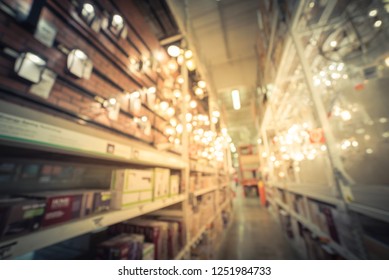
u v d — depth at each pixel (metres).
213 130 3.77
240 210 7.07
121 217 0.82
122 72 1.13
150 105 1.39
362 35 1.51
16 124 0.45
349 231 1.26
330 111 1.73
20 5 0.58
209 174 3.50
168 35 2.31
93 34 0.91
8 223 0.45
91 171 1.19
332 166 1.43
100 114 0.90
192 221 1.88
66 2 0.77
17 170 0.81
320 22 1.68
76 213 0.67
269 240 3.53
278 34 2.50
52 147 0.53
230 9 4.00
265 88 4.23
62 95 0.71
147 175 1.11
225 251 3.08
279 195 4.47
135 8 1.34
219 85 6.67
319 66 1.93
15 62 0.55
